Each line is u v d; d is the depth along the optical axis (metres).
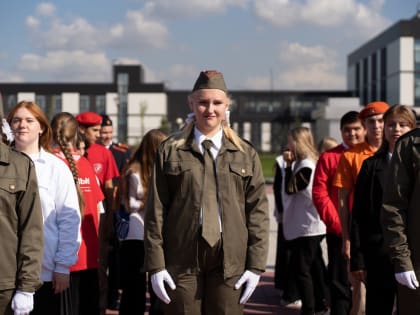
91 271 5.14
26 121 4.38
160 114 73.50
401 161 4.23
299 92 76.62
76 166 5.07
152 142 5.79
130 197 5.82
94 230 5.16
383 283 4.91
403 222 4.20
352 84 80.12
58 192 4.44
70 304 4.63
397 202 4.22
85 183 5.16
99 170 6.72
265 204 4.12
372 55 72.00
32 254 3.79
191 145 4.01
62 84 72.00
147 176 5.80
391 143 4.88
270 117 76.62
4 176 3.73
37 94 71.69
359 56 77.25
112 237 6.72
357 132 5.88
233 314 4.00
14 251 3.77
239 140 4.14
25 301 3.74
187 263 3.96
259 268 4.01
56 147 5.18
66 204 4.45
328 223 5.74
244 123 76.56
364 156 5.51
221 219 3.97
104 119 8.39
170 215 4.00
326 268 6.61
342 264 5.80
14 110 4.41
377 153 5.01
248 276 3.99
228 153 4.04
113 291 7.27
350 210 5.56
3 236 3.72
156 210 3.98
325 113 21.05
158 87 73.38
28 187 3.81
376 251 4.91
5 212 3.73
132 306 5.88
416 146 4.20
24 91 71.31
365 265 4.98
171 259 3.99
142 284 5.91
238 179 4.02
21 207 3.79
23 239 3.79
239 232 4.00
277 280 7.86
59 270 4.36
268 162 49.62
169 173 3.98
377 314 4.95
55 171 4.46
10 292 3.77
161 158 4.03
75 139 5.26
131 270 5.85
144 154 5.83
